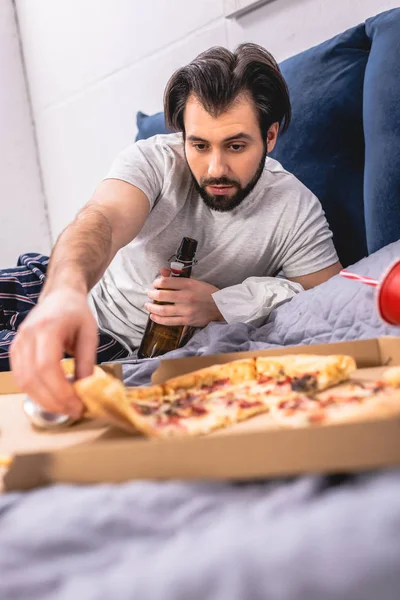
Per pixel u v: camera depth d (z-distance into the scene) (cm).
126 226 138
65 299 81
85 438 79
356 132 167
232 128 132
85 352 78
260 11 204
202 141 135
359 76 166
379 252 128
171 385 90
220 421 75
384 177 150
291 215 157
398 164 147
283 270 166
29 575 50
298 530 49
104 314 172
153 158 155
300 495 55
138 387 99
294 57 182
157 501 56
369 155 155
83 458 61
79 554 53
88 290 99
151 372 112
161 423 75
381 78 150
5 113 361
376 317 111
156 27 252
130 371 114
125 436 77
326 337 118
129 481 60
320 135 170
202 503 56
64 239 113
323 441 57
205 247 159
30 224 373
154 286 142
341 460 57
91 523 54
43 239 378
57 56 327
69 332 77
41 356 72
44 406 75
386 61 150
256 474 58
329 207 172
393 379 80
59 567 51
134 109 277
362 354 94
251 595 45
